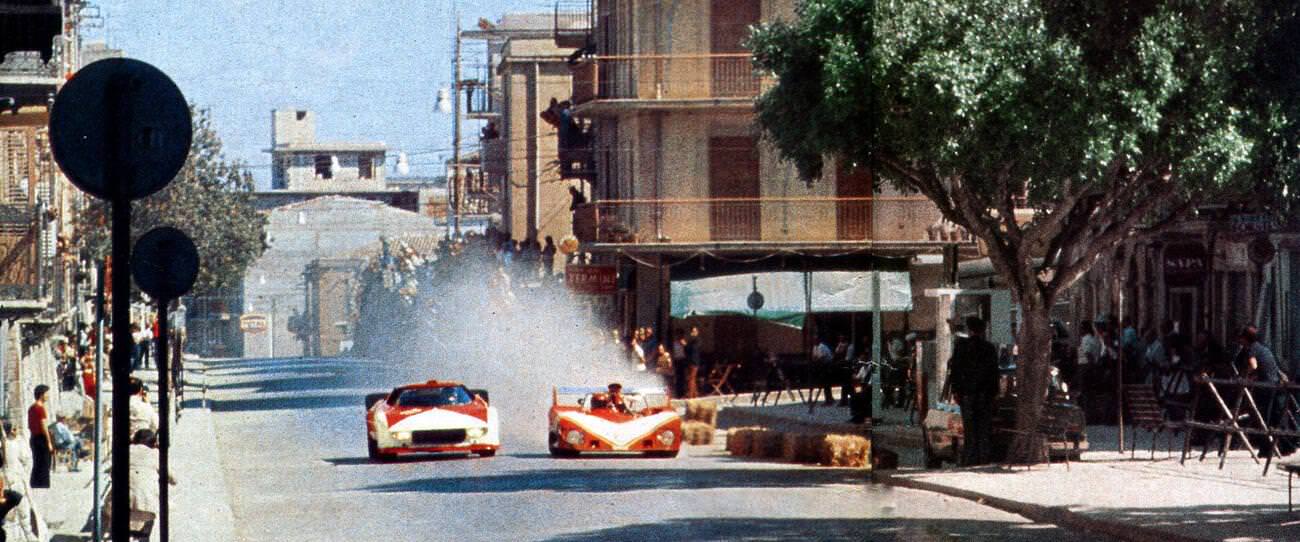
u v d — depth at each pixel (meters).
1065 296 46.75
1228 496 21.48
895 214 49.97
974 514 21.09
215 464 30.14
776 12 51.53
